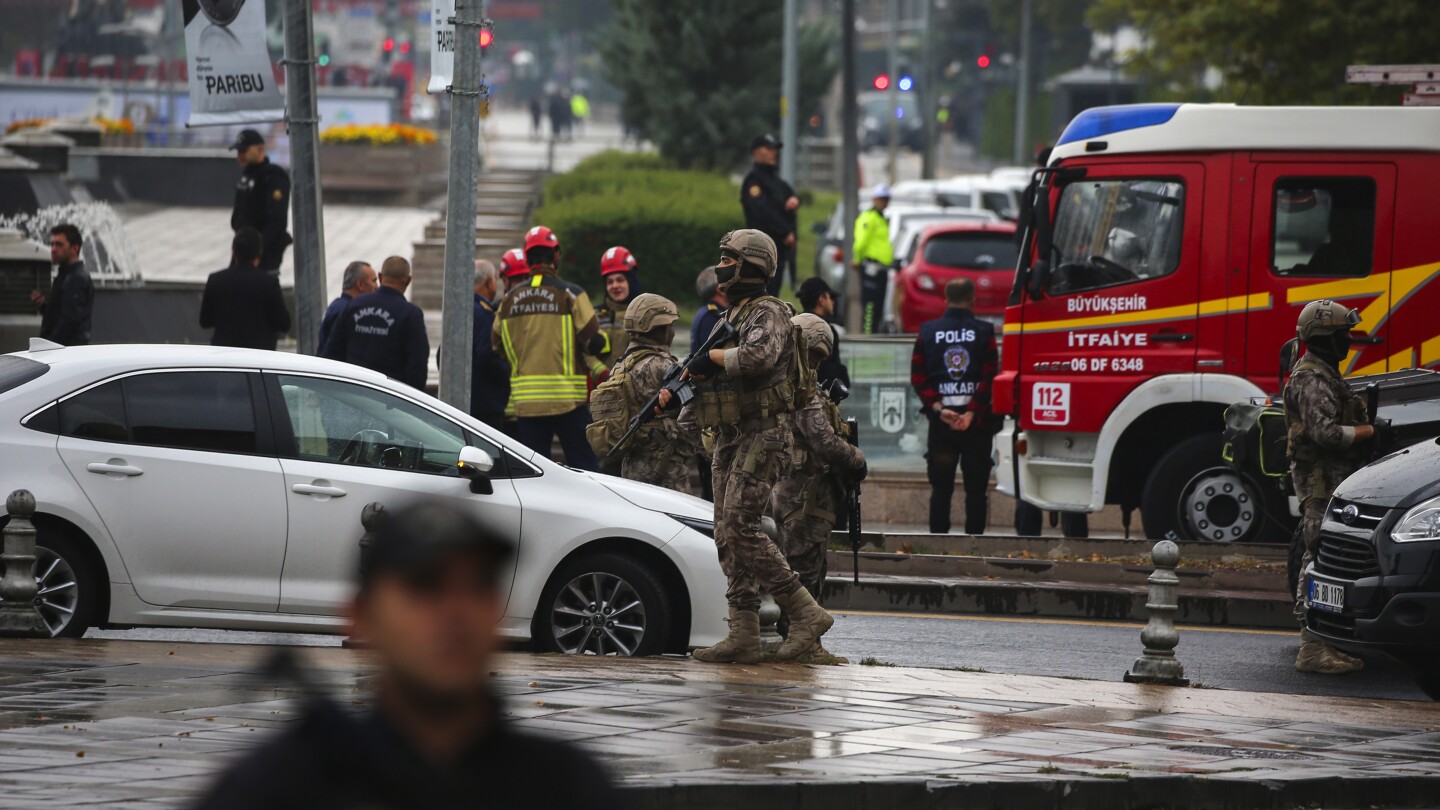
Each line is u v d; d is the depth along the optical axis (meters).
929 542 55.53
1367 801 25.89
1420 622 34.72
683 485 44.56
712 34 157.62
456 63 45.56
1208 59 123.50
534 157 199.62
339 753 8.80
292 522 35.81
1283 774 25.83
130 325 80.19
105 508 35.09
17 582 34.44
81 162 153.88
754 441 33.59
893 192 145.88
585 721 27.38
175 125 196.62
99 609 35.50
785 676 33.25
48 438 35.16
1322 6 113.19
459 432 36.97
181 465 35.50
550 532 36.56
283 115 55.03
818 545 37.72
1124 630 46.31
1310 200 53.38
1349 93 113.44
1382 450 41.19
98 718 26.16
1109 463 54.91
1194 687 35.41
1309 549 40.38
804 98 165.12
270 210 73.50
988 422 58.03
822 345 39.34
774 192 75.38
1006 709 30.83
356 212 154.00
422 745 8.91
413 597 8.56
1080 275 55.44
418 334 52.28
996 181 149.62
